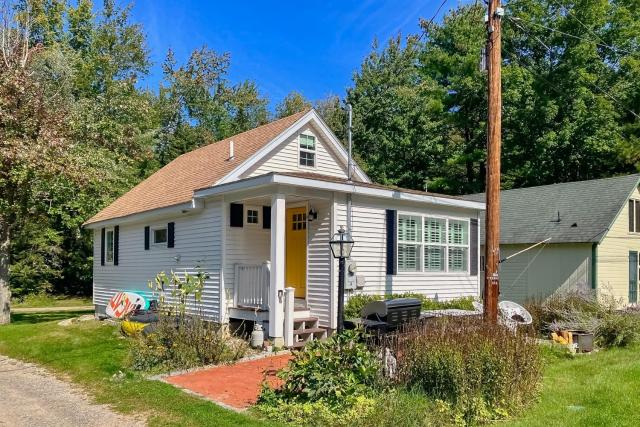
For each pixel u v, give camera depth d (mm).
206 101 41000
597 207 18812
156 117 36562
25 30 19984
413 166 32969
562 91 26953
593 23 26797
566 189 21234
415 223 13781
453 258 14875
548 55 28891
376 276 12641
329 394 6488
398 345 7293
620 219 18578
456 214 15039
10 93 16453
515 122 27906
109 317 16547
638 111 27516
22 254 28391
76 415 6938
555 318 12727
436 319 8312
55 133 16656
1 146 15773
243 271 12086
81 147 18812
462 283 15047
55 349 11562
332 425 5930
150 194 16828
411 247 13633
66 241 30297
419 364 6758
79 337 12664
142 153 23844
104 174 18812
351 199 12164
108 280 18078
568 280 18188
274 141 13656
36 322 17578
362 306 11570
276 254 10711
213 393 7609
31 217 20219
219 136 40219
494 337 7004
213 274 12453
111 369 9352
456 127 32844
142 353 9414
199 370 9070
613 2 28641
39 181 16828
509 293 20016
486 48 9594
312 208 12258
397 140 32188
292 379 6871
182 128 37781
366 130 33500
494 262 9000
